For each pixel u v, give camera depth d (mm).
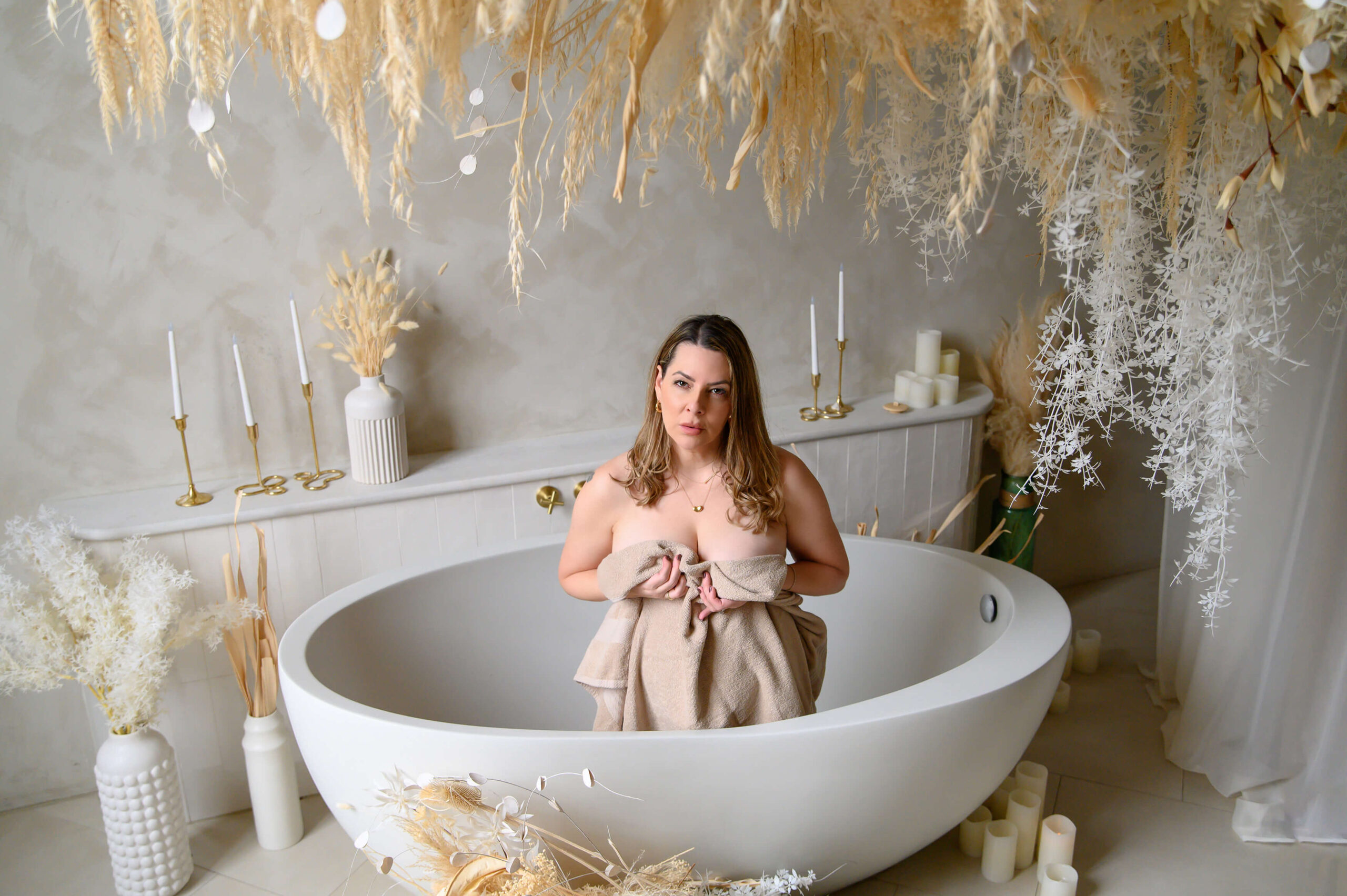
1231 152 1389
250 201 2346
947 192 1814
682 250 2795
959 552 2498
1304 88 1095
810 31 1425
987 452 3371
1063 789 2445
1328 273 1981
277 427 2506
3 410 2250
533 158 2551
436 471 2533
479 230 2566
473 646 2418
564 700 2564
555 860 1723
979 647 2322
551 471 2545
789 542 1864
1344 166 1618
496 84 2465
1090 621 3359
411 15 1128
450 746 1677
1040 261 3273
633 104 1136
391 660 2266
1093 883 2121
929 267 3123
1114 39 1239
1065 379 1568
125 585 2107
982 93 1095
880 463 2963
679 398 1638
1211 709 2465
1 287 2193
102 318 2287
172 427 2406
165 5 1278
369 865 2223
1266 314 1577
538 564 2496
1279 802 2287
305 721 1811
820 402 3092
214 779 2391
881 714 1729
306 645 2004
